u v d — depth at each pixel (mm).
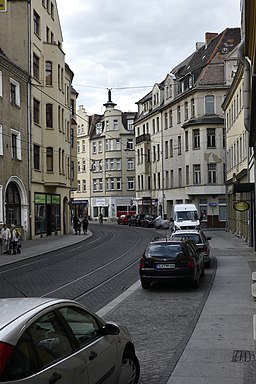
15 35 41500
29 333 4523
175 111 65688
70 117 53750
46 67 45656
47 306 5094
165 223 60531
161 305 13586
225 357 8344
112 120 92688
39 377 4289
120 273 20844
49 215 47250
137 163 81188
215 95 58812
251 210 32906
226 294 15047
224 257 26812
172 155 66938
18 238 31234
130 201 86188
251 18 11078
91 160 97375
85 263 25047
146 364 8070
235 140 43312
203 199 60219
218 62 59781
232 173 46156
